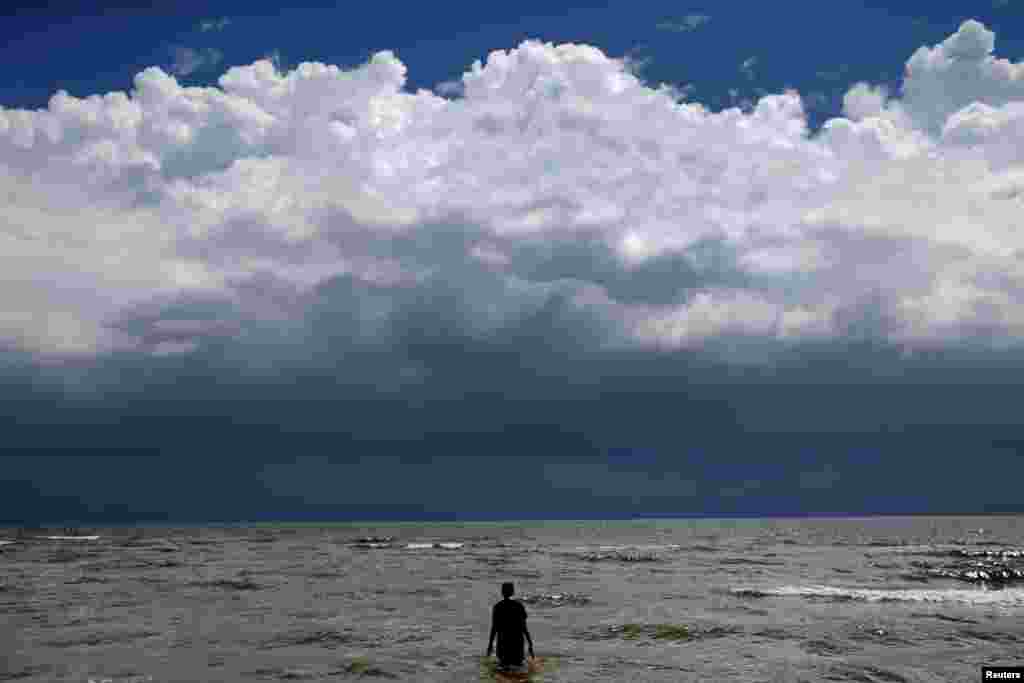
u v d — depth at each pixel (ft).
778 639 64.90
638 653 59.82
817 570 133.80
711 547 232.32
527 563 157.99
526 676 52.11
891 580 114.21
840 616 77.25
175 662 56.80
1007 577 117.19
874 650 60.23
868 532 422.41
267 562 161.68
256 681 50.72
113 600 92.73
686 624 72.49
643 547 235.20
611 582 113.70
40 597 95.55
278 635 68.03
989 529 489.26
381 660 57.41
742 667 54.54
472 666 55.36
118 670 54.08
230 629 71.31
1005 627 70.33
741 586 106.52
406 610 84.12
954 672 52.70
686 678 51.34
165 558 175.32
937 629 69.26
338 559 173.37
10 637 67.21
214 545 252.62
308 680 51.03
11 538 325.62
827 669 53.72
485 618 78.13
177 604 89.10
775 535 368.07
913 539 299.79
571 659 57.77
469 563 158.92
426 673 53.16
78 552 201.57
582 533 445.78
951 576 119.65
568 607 85.25
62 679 51.39
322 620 76.84
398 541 297.74
